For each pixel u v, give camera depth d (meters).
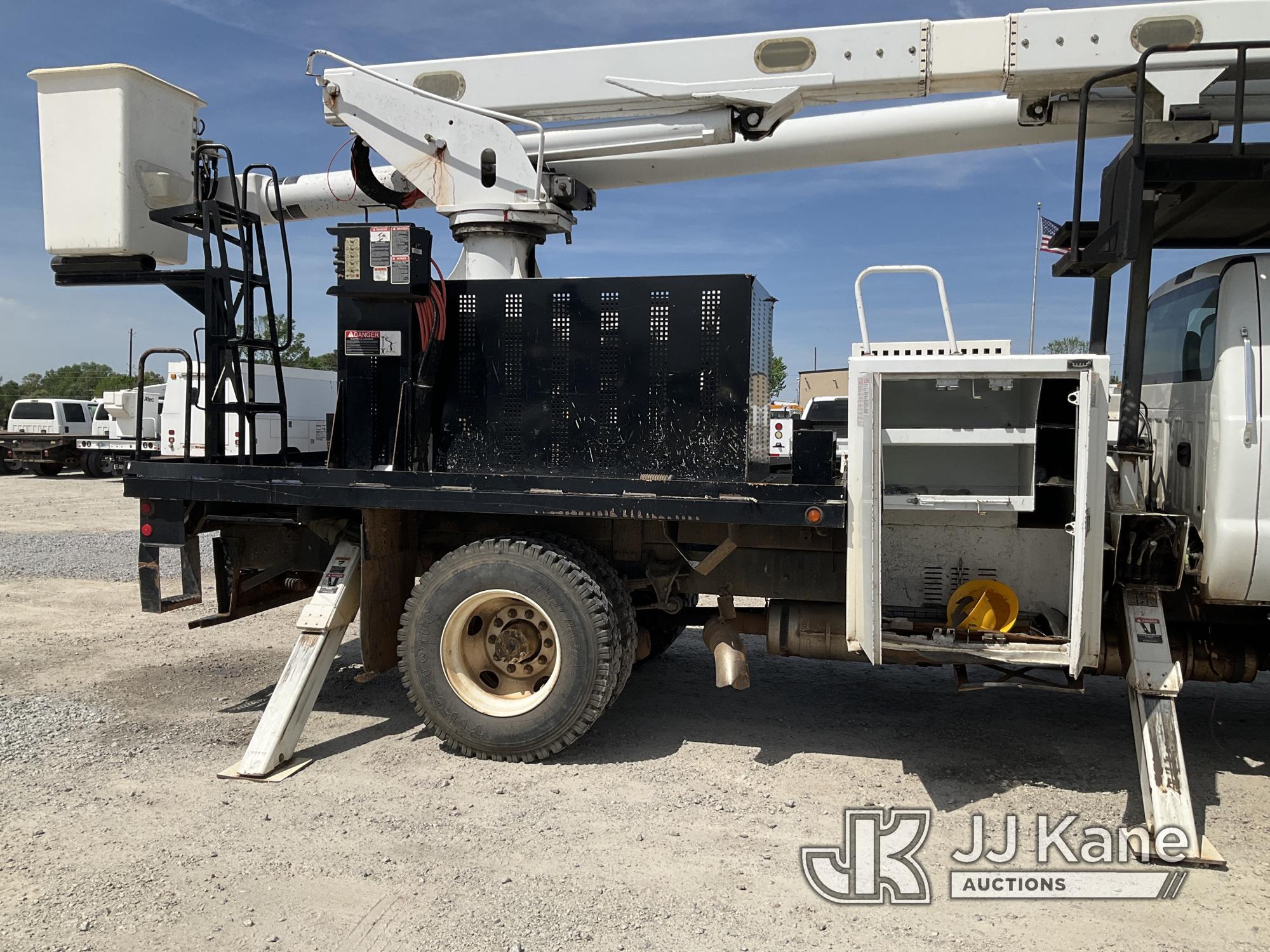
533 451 4.64
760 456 4.67
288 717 4.31
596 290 4.52
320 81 5.08
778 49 4.61
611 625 4.28
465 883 3.21
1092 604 3.77
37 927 2.89
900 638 3.90
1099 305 4.68
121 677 5.84
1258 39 4.13
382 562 4.79
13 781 4.08
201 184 4.98
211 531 5.20
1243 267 4.01
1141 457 4.23
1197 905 3.14
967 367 3.73
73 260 5.23
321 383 16.95
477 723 4.37
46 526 14.11
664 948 2.84
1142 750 3.71
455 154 4.99
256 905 3.05
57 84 5.11
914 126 5.25
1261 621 4.21
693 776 4.23
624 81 4.80
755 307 4.42
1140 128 3.72
